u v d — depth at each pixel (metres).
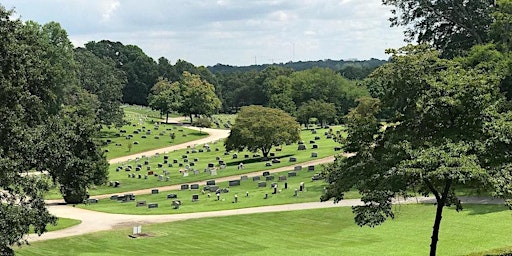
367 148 21.48
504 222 34.25
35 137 25.92
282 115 85.50
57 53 91.50
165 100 159.12
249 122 83.56
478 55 41.84
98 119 110.38
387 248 30.88
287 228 39.41
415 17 55.09
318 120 138.25
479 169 17.91
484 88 19.95
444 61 20.81
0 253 22.42
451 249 29.02
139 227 39.09
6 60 25.67
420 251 29.36
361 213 21.61
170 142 118.88
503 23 43.97
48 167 27.17
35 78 30.95
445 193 20.70
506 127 19.09
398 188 19.64
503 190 18.64
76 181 29.59
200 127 148.25
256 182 62.22
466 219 36.34
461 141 19.23
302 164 73.75
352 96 150.75
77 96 104.31
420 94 20.33
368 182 20.53
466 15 53.38
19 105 26.08
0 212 22.08
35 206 24.42
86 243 36.41
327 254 30.27
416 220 37.75
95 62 131.38
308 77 159.00
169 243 35.88
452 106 19.75
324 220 41.16
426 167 18.36
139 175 76.38
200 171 76.50
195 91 156.38
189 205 51.97
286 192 53.25
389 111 25.00
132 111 182.12
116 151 106.94
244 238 36.69
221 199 53.41
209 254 32.19
